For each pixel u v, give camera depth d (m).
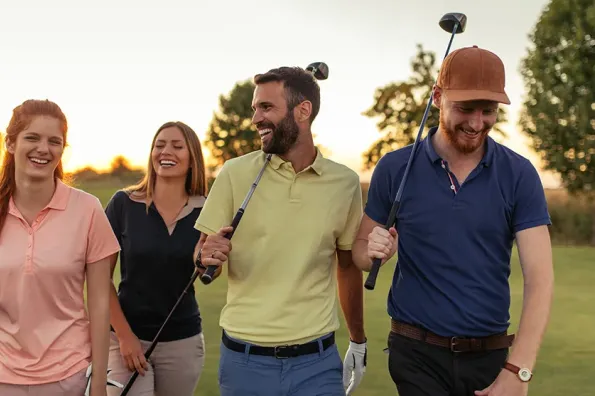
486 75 2.97
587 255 17.52
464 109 2.98
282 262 3.26
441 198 3.07
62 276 3.06
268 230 3.27
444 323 3.06
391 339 3.24
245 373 3.26
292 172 3.31
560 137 30.59
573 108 30.33
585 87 30.31
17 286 3.01
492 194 3.05
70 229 3.10
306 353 3.24
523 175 3.06
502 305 3.11
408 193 3.14
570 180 30.56
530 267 3.02
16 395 3.03
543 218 3.05
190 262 3.91
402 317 3.18
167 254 3.88
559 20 30.69
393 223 3.10
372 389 5.78
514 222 3.08
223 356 3.35
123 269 3.98
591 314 9.45
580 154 30.19
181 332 3.95
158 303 3.91
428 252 3.10
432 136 3.22
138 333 3.94
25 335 3.03
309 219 3.29
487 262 3.06
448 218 3.06
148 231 3.92
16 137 3.04
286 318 3.23
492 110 3.00
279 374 3.23
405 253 3.17
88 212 3.16
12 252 3.02
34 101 3.08
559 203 30.52
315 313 3.28
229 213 3.39
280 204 3.29
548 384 6.11
